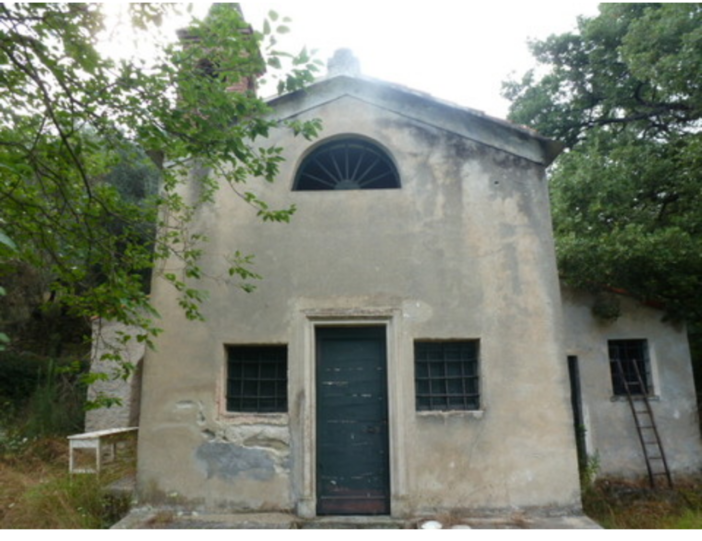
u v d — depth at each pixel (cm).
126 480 696
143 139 453
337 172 673
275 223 623
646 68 836
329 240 616
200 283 611
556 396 576
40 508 596
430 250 610
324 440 580
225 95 429
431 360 601
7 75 426
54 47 418
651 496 690
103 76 419
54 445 966
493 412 570
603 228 889
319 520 542
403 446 559
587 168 908
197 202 601
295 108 652
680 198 966
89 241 448
